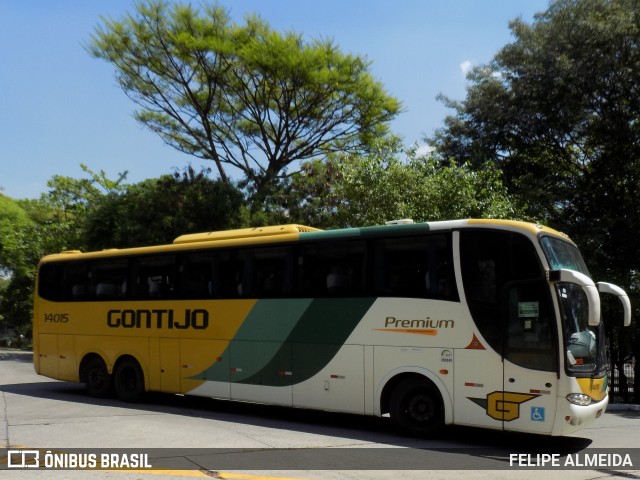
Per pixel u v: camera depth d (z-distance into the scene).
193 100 27.17
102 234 26.91
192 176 25.62
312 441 9.27
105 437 9.24
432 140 24.98
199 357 12.41
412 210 18.19
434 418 9.62
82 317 14.69
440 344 9.52
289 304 11.27
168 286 13.16
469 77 24.38
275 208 24.66
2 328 67.56
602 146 22.27
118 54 26.78
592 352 9.12
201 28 26.23
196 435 9.55
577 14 21.03
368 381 10.18
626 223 20.45
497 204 18.19
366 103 27.33
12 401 13.80
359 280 10.53
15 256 36.44
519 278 9.05
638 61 20.20
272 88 26.58
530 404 8.71
